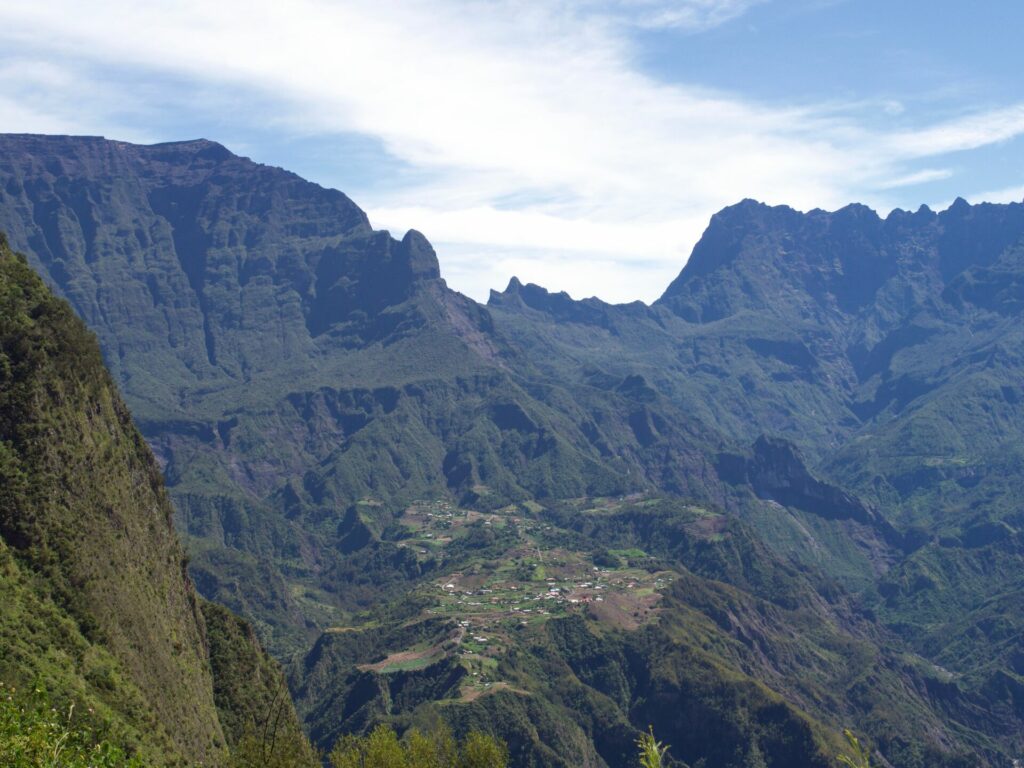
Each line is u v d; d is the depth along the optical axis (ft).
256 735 393.70
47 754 207.00
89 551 431.02
